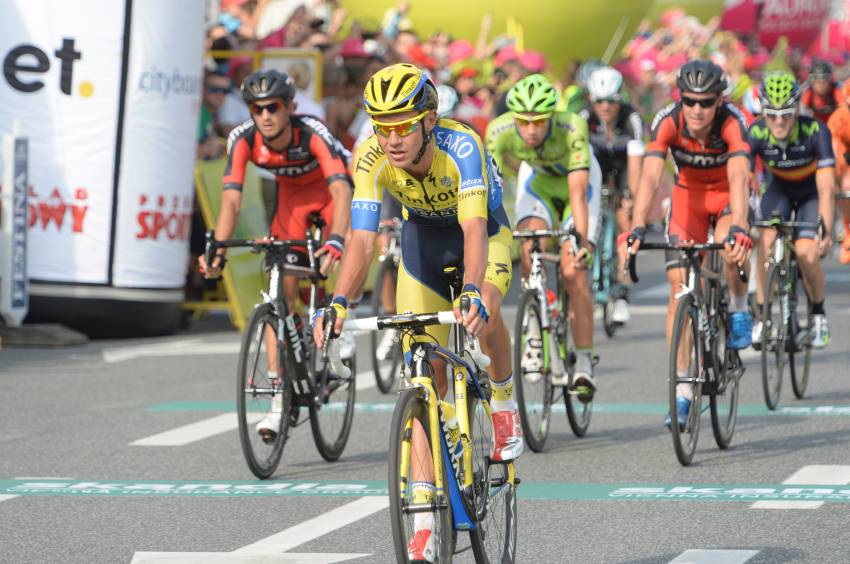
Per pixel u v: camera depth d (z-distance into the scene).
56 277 37.50
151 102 37.94
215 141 43.28
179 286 39.47
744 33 104.69
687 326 21.44
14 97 37.16
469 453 13.98
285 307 21.69
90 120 37.34
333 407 22.64
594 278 37.16
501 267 15.55
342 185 22.78
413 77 13.78
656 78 81.12
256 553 16.58
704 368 21.97
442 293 16.14
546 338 23.36
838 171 33.81
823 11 112.81
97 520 18.39
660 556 16.06
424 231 15.97
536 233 23.86
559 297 24.70
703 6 107.69
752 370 31.70
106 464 22.17
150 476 21.25
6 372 32.12
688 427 21.34
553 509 18.62
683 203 24.42
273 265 21.75
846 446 22.66
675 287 22.52
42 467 21.98
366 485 20.52
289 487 20.41
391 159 14.13
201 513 18.75
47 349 36.12
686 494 19.36
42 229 37.47
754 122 29.02
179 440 24.19
